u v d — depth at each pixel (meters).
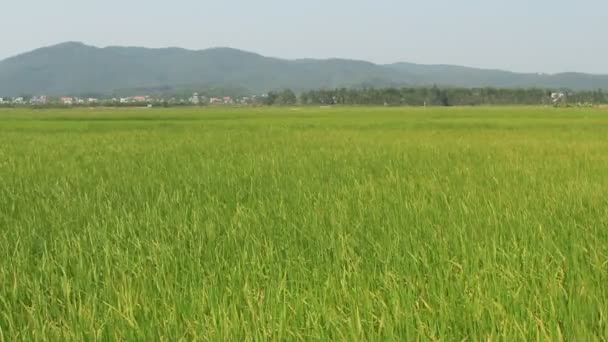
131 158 14.29
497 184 8.84
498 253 4.66
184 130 30.61
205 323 3.15
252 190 8.31
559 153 15.06
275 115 64.00
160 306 3.53
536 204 6.96
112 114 69.62
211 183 9.35
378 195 7.76
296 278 4.12
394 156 14.30
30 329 3.27
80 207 7.10
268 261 4.54
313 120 47.12
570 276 4.04
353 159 13.57
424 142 19.70
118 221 6.04
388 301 3.56
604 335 3.08
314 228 5.63
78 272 4.29
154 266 4.54
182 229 5.70
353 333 2.96
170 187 8.93
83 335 3.07
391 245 4.91
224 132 27.94
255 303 3.49
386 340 2.98
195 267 4.36
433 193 7.92
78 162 13.23
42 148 17.86
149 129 32.19
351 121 44.50
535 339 3.03
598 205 6.85
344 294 3.62
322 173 10.79
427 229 5.59
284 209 6.66
